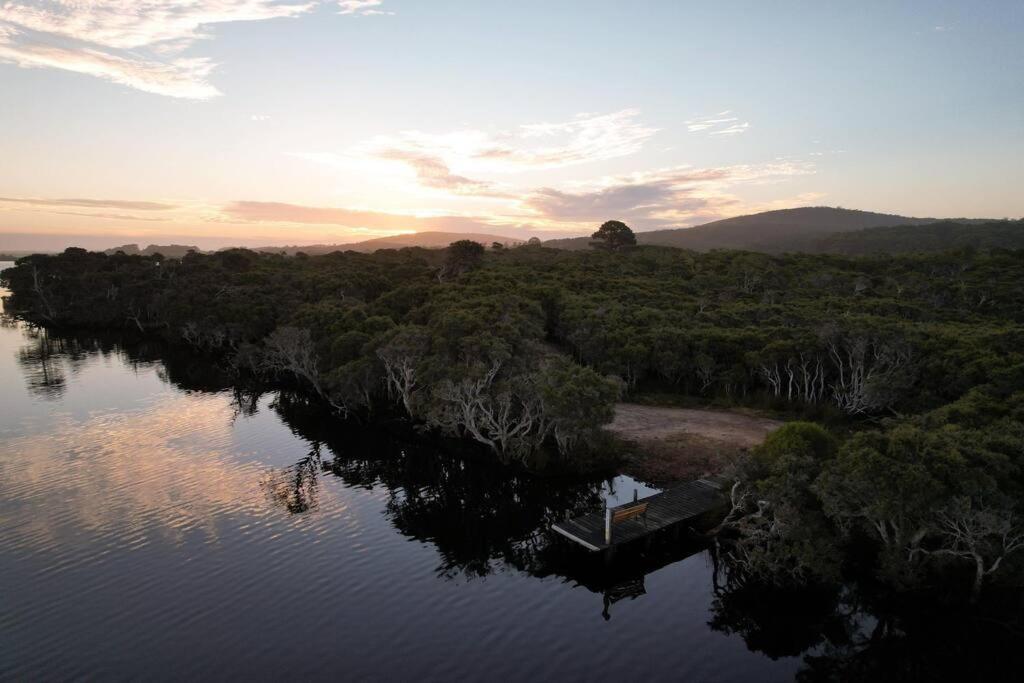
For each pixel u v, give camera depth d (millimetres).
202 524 40406
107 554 36250
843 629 29125
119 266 145250
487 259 143250
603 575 34469
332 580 33812
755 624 29719
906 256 133000
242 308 92875
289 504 44031
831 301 87562
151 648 27625
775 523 30266
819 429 36031
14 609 30609
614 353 66500
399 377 65875
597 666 26547
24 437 57719
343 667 26391
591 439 46656
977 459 26672
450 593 32562
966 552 27641
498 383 52781
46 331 123750
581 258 141125
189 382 81125
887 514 26547
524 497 46312
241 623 29625
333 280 104812
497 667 26422
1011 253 126875
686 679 25750
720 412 59719
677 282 107500
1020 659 26047
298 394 75188
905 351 57406
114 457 52719
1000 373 45219
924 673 25812
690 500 39562
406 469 51531
